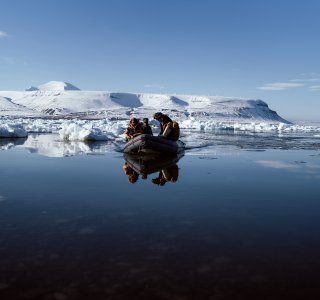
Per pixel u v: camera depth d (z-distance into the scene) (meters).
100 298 2.58
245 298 2.60
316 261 3.26
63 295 2.62
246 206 5.25
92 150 13.56
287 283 2.83
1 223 4.29
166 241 3.75
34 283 2.79
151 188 6.49
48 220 4.44
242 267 3.12
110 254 3.38
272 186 6.79
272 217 4.69
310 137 29.58
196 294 2.65
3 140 18.61
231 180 7.40
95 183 6.90
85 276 2.92
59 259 3.25
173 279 2.88
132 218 4.57
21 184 6.73
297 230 4.16
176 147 12.75
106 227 4.19
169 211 4.93
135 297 2.60
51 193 5.97
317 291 2.71
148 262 3.21
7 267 3.07
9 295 2.61
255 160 11.16
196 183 7.02
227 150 14.92
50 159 10.62
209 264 3.18
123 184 6.82
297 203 5.45
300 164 10.28
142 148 11.77
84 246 3.57
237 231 4.10
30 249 3.47
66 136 19.53
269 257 3.35
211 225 4.31
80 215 4.68
